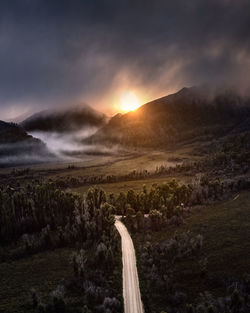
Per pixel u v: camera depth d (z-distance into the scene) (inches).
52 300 3051.2
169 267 3587.6
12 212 5482.3
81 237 4739.2
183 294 3021.7
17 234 5172.2
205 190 6215.6
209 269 3417.8
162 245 4138.8
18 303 3051.2
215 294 3004.4
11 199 5836.6
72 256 4001.0
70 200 5767.7
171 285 3221.0
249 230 4308.6
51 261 4101.9
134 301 3043.8
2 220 5098.4
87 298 3102.9
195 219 5068.9
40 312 2871.6
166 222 4977.9
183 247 3966.5
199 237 4151.1
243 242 3951.8
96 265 3826.3
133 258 3981.3
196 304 2871.6
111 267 3764.8
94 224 4864.7
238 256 3609.7
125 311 2883.9
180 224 4918.8
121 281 3425.2
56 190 6254.9
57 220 5428.2
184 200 5944.9
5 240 4975.4
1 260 4298.7
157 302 2984.7
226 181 6909.5
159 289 3196.4
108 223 4906.5
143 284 3321.9
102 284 3390.7
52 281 3503.9
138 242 4453.7
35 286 3410.4
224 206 5595.5
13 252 4505.4
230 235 4212.6
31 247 4500.5
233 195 6171.3
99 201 6200.8
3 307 2984.7
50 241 4690.0
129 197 6033.5
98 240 4601.4
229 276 3248.0
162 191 6146.7
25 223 5315.0
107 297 3053.6
